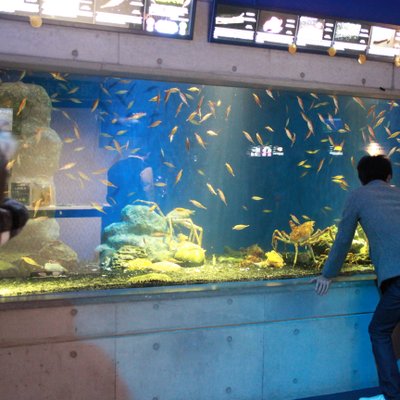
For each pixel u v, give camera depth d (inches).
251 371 135.0
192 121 166.9
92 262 141.8
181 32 127.0
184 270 140.1
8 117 126.5
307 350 140.3
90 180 146.2
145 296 122.8
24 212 64.9
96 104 144.6
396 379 124.2
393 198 127.1
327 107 174.7
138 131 158.1
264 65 138.9
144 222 147.3
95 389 121.0
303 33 138.3
